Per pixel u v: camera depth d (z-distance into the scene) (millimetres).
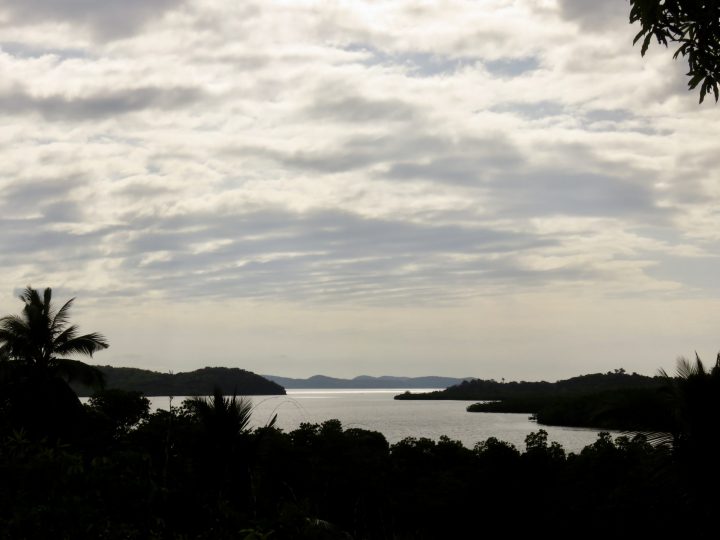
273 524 6125
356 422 151375
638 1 5949
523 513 30016
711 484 17906
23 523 4945
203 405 9961
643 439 19188
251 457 9680
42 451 5707
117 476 5680
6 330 39688
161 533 5609
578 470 31141
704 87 6137
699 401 17719
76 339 41219
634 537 23688
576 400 150750
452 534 31109
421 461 40750
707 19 5867
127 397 40594
